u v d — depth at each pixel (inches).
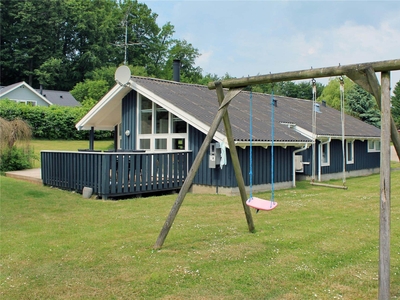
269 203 236.8
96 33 2250.2
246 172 450.0
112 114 601.6
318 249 225.6
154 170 436.5
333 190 498.0
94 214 326.3
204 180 458.6
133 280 177.3
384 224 151.1
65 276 182.2
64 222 295.3
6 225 284.4
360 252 220.8
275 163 500.4
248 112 568.4
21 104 1182.3
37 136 1185.4
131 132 548.1
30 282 175.0
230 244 234.7
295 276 183.0
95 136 1273.4
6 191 423.5
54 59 2057.1
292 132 530.3
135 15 2352.4
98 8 2399.1
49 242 237.8
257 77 214.5
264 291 166.1
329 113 856.3
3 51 2070.6
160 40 2432.3
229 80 228.2
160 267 193.9
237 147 438.6
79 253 216.1
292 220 305.9
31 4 2080.5
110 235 254.5
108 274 184.9
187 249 224.2
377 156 833.5
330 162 665.0
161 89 521.3
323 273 187.6
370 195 449.4
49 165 486.0
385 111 157.8
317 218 314.7
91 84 1566.2
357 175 752.3
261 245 232.4
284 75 203.5
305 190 497.4
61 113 1213.7
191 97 530.9
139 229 271.4
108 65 2208.4
